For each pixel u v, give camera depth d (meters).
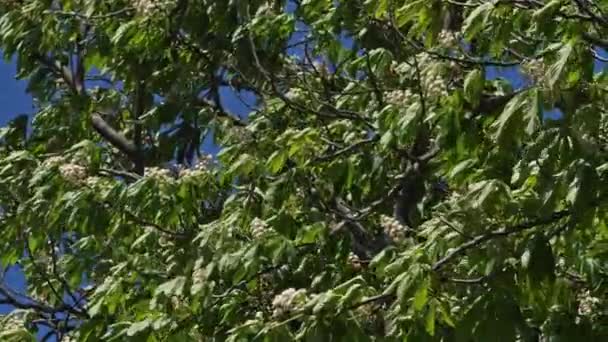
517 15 10.91
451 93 11.80
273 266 13.93
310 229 14.35
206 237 14.29
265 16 16.89
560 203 11.09
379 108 15.37
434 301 10.76
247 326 11.35
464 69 11.79
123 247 16.16
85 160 16.61
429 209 15.39
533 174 11.01
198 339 13.77
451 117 11.40
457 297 11.27
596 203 10.63
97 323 15.32
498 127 10.35
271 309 13.88
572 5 10.86
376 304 10.92
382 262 12.23
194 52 18.00
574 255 11.60
